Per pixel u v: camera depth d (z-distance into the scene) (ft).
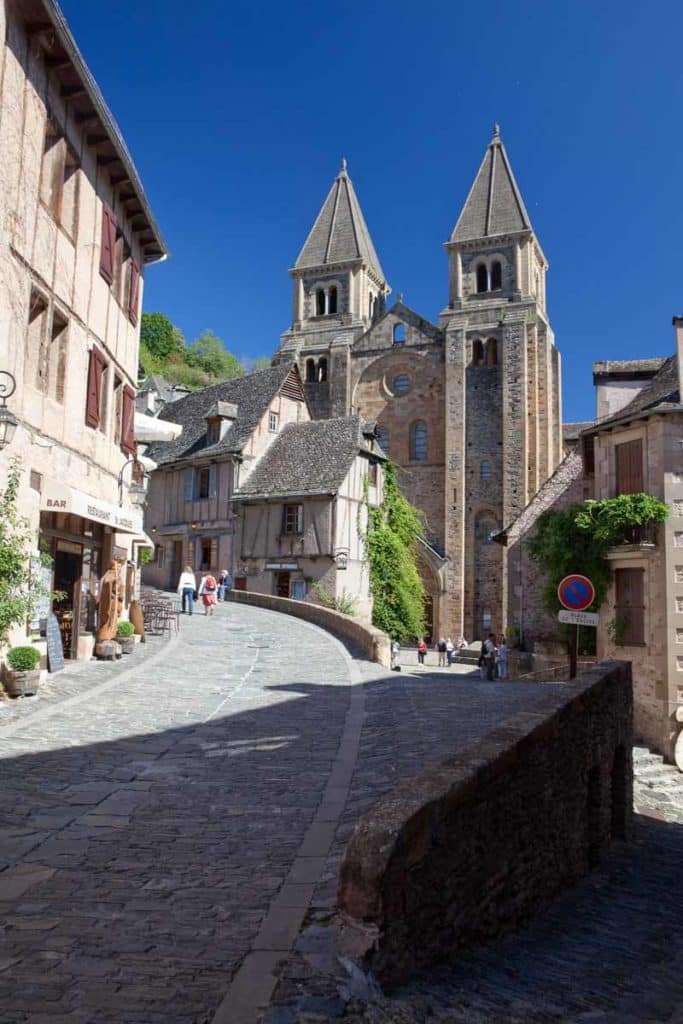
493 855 19.31
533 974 16.97
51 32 41.45
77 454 49.83
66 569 52.13
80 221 49.26
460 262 183.32
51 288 45.11
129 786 25.75
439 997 13.84
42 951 14.49
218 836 21.06
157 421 73.92
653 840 38.99
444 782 17.01
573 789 27.81
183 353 342.85
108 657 54.90
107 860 19.25
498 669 88.99
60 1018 12.19
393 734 32.96
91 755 29.53
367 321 206.18
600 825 31.63
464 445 170.91
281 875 18.34
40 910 16.34
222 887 17.63
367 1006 12.53
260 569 125.49
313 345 197.77
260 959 14.10
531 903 22.18
